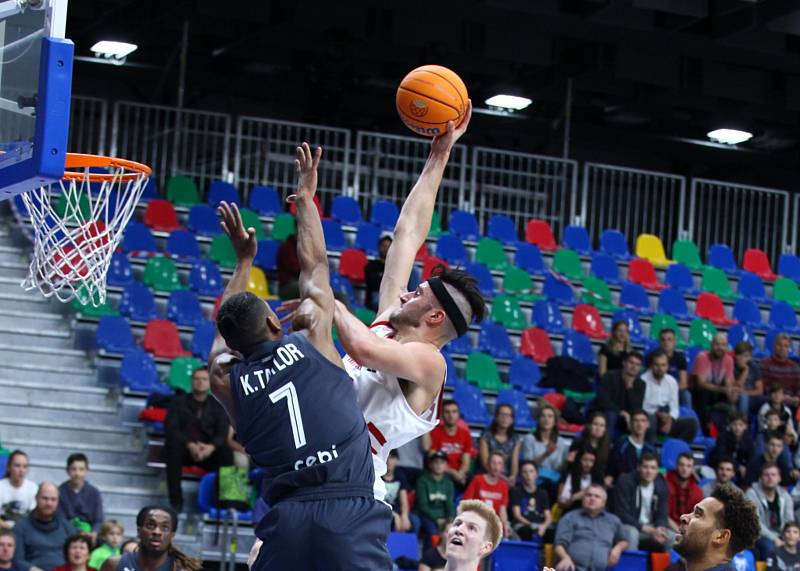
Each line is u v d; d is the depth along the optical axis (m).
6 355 14.05
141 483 13.10
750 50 20.33
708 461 14.55
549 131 25.25
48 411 13.51
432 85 5.10
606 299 18.78
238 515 12.37
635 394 14.59
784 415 15.30
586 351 17.14
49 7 5.21
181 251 16.95
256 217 18.19
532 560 12.15
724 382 16.12
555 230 23.14
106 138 23.30
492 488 12.48
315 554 4.01
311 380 4.06
